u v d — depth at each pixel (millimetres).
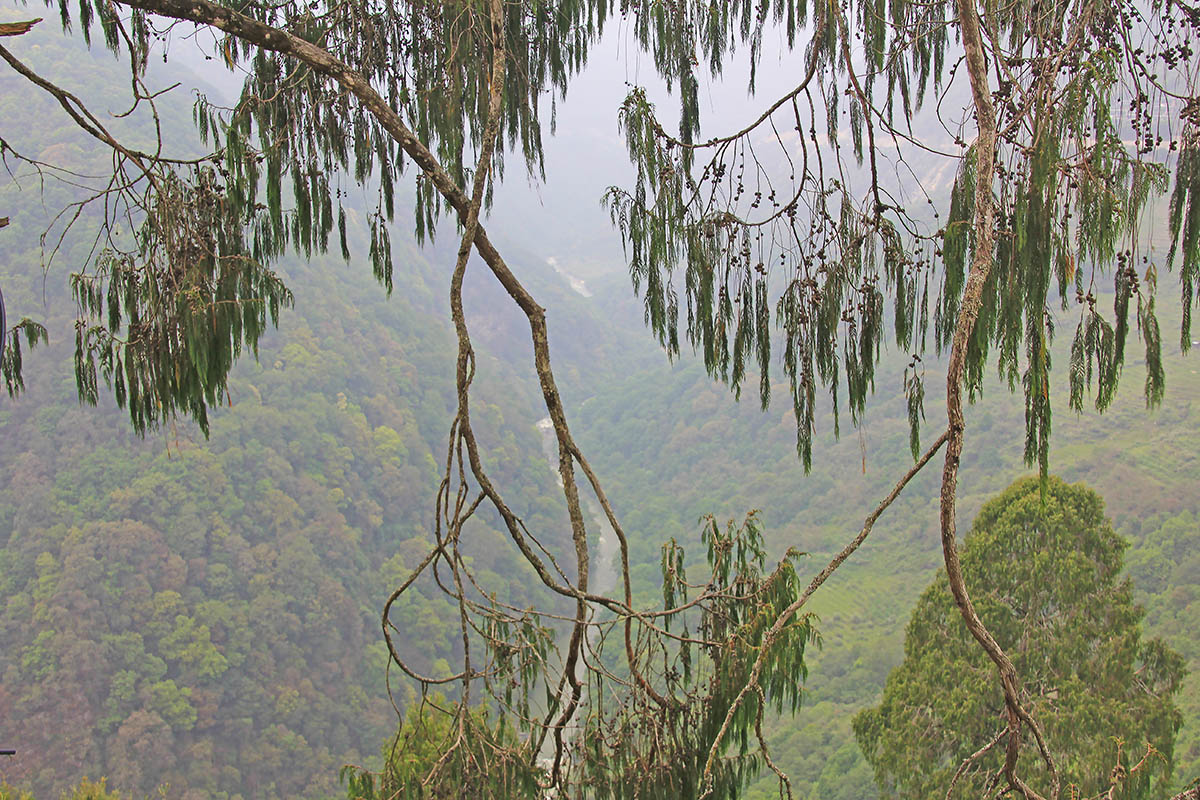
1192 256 1599
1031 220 1609
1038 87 1574
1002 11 1934
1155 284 1596
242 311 2262
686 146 2316
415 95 2641
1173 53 1644
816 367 2217
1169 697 8914
